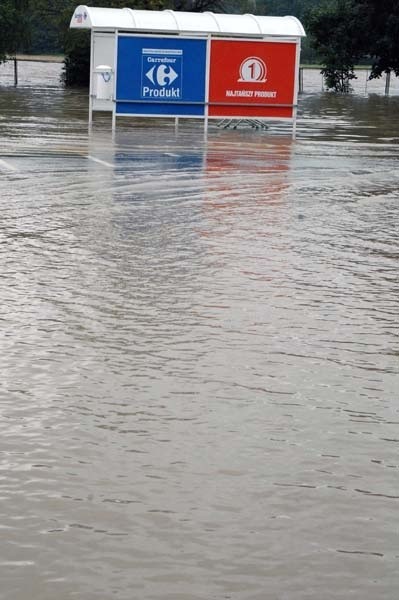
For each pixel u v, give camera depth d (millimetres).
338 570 8492
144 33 45812
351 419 11719
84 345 13906
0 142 38719
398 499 9781
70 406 11812
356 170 33781
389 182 31047
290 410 11906
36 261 18656
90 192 26906
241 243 20891
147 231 21797
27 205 24656
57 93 74438
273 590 8180
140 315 15344
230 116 44312
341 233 22469
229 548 8797
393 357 13922
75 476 10062
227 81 44062
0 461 10336
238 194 27547
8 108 57812
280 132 47781
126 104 43219
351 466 10477
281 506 9570
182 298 16391
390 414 11906
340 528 9195
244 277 17938
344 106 69688
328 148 41031
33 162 32812
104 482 9945
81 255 19250
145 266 18500
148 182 29094
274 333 14727
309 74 127750
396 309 16297
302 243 21172
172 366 13203
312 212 25078
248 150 39094
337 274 18500
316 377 13016
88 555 8625
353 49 89562
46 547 8742
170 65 43344
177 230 22016
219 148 39500
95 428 11219
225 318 15367
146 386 12492
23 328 14547
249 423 11484
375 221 24156
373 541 8984
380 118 59094
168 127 48875
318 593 8148
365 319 15641
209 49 43656
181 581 8273
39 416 11500
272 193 27938
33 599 7980
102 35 44594
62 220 22781
